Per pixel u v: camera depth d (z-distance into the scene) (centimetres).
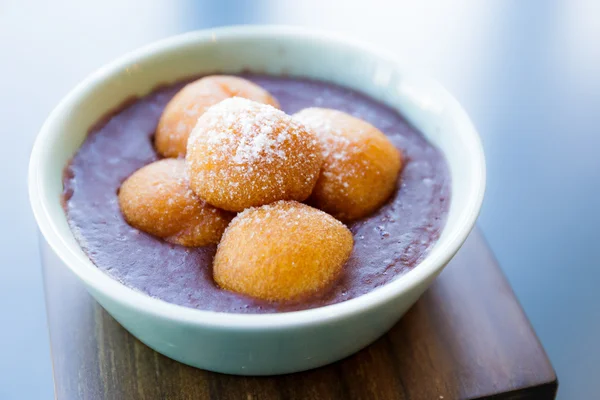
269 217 26
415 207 29
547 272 40
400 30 48
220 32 33
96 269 25
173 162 29
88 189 29
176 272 27
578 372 37
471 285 30
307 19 48
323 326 24
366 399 27
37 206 26
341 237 27
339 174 28
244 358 25
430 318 29
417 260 27
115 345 28
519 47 48
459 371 28
